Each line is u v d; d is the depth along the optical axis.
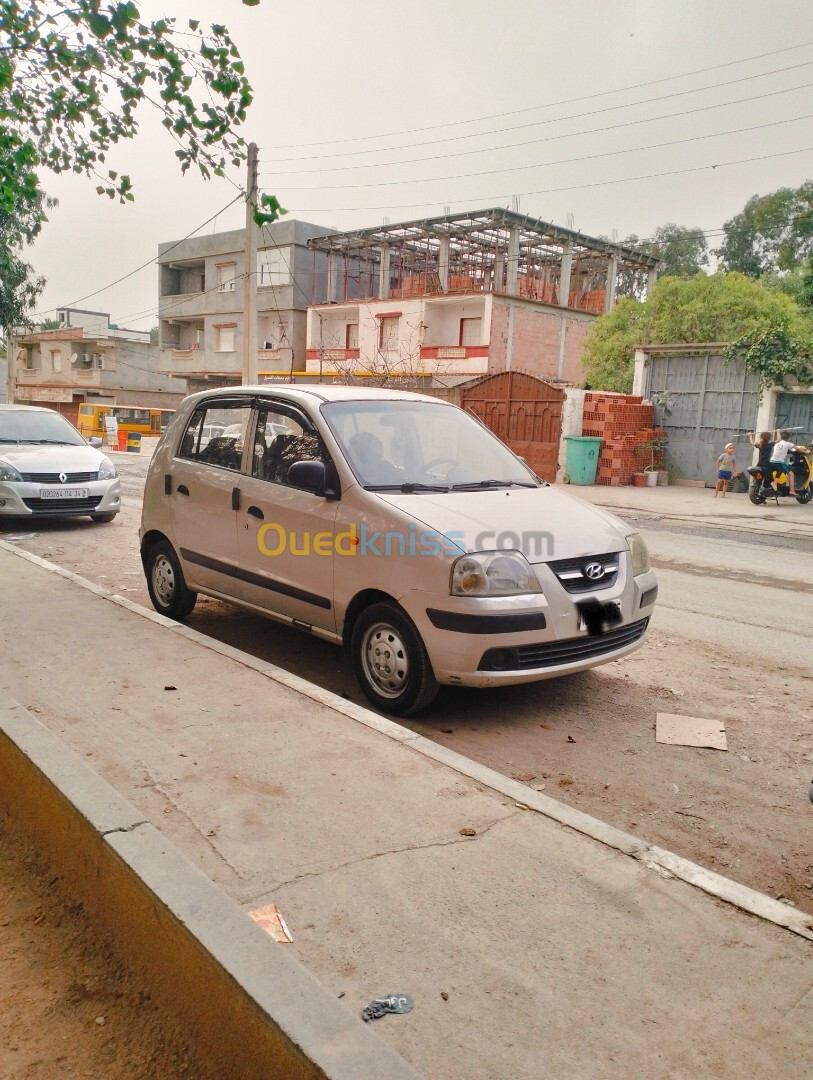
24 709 3.79
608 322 30.41
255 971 2.13
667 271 49.06
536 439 22.34
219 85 5.80
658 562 10.29
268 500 5.33
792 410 19.70
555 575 4.44
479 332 35.03
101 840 2.74
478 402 23.66
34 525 11.99
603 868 2.91
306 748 3.83
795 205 44.28
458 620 4.26
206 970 2.22
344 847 3.00
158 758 3.69
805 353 19.09
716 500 18.42
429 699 4.54
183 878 2.51
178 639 5.46
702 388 21.22
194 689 4.55
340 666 5.61
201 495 5.95
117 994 2.46
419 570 4.37
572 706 5.00
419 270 42.84
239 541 5.60
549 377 36.44
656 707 5.03
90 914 2.82
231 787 3.44
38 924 2.79
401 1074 1.83
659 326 28.03
